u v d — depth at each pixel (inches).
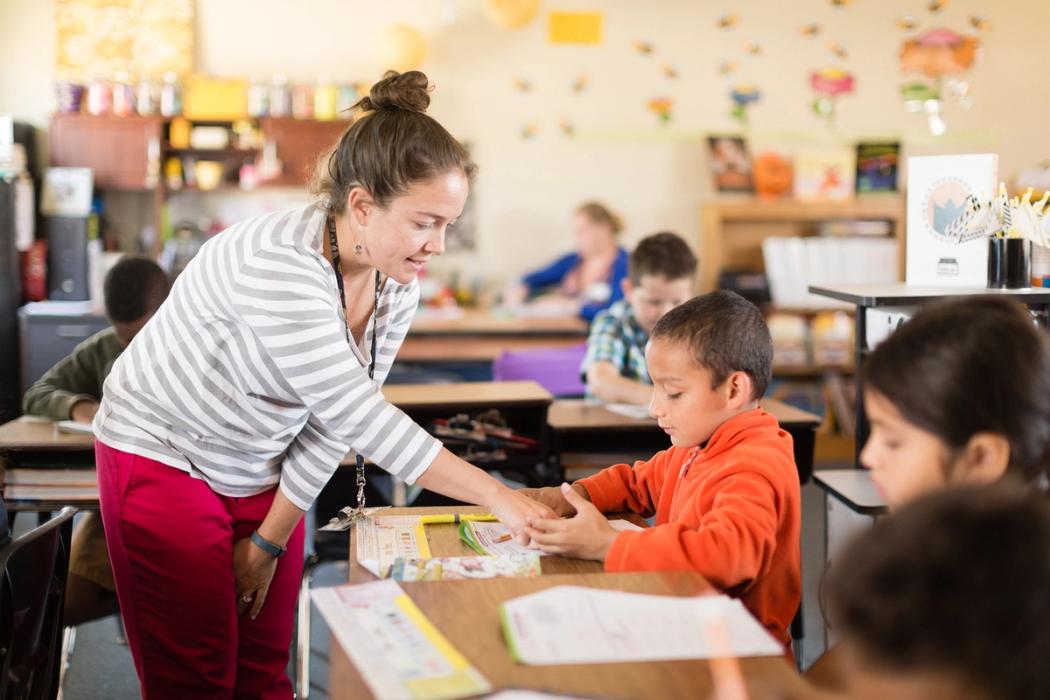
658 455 77.2
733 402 67.8
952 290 98.1
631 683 43.9
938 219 103.5
